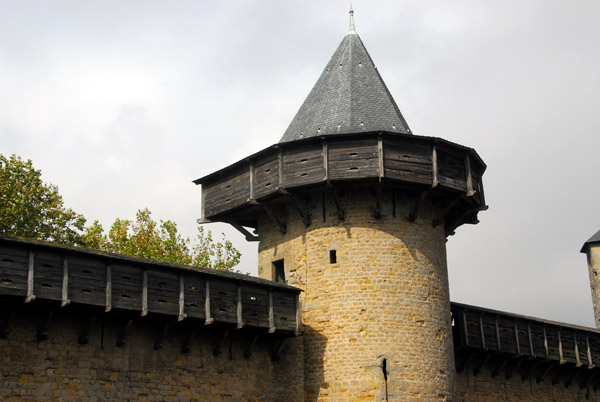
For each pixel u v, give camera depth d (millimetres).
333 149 27688
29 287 21672
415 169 27641
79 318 23688
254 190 29047
